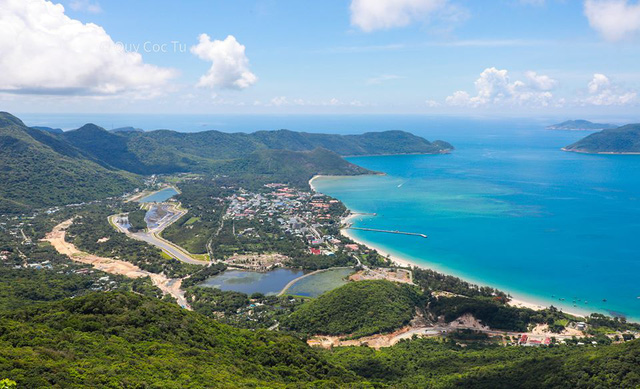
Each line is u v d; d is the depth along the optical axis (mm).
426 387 129125
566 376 122250
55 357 90062
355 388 116562
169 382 88750
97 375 84500
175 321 127562
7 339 97000
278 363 124875
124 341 106938
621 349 129750
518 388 121750
